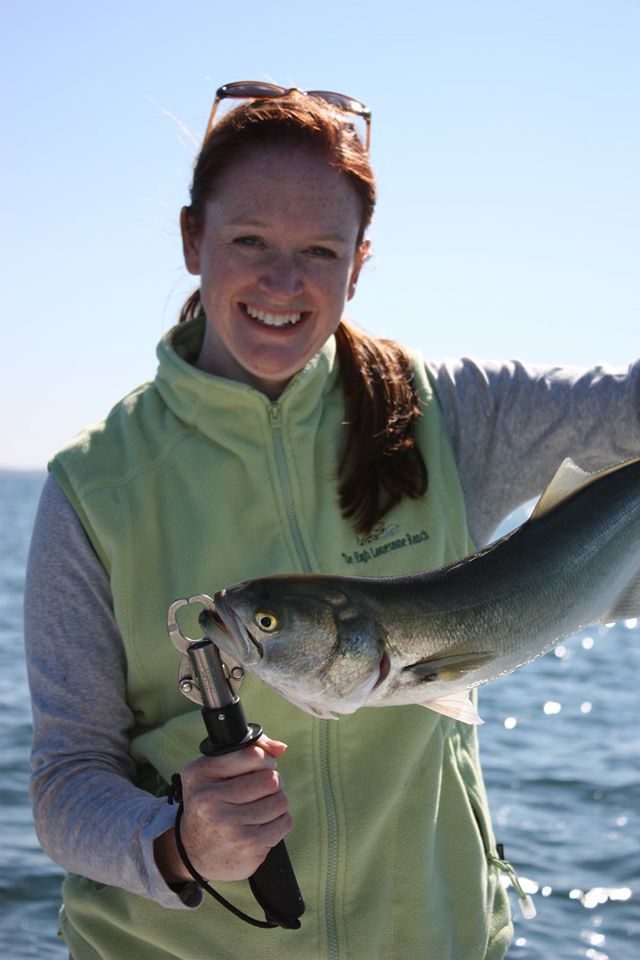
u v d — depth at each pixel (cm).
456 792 290
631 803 874
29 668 278
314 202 262
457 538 291
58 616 274
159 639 273
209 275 269
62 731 271
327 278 267
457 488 293
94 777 265
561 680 1581
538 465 304
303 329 269
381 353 294
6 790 902
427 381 301
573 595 265
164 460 282
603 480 277
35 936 621
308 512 281
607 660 1811
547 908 668
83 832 256
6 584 3306
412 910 278
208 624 234
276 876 239
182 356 296
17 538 6250
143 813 248
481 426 304
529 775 971
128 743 283
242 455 279
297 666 236
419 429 294
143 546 275
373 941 275
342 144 269
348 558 281
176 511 279
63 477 279
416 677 245
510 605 254
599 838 788
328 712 243
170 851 241
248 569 276
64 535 276
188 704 277
